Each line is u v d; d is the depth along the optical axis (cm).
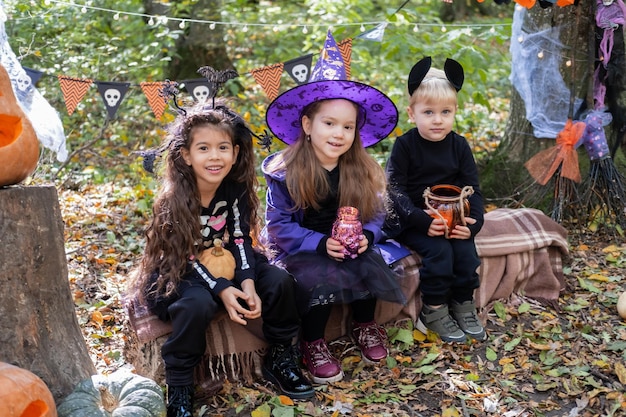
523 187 505
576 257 445
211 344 314
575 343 349
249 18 927
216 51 795
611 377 318
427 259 357
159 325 309
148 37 758
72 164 645
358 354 347
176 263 303
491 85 912
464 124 708
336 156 334
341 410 297
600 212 477
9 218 266
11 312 270
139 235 501
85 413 259
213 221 319
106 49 744
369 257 330
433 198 360
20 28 680
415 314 369
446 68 363
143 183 577
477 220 364
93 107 718
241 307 297
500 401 305
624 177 494
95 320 379
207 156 303
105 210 541
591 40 462
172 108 410
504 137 535
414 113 372
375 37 424
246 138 319
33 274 274
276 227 337
